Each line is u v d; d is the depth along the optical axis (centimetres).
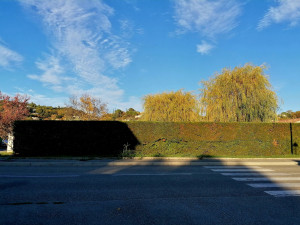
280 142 1731
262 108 2120
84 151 1517
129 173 913
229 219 414
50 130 1500
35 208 455
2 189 609
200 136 1639
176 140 1605
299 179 830
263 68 2227
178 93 2753
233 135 1675
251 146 1683
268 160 1428
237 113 2180
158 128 1603
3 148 3048
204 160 1341
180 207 478
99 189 624
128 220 399
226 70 2325
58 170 984
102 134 1546
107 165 1180
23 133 1475
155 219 407
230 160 1360
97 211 443
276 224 395
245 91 2197
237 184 731
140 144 1573
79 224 378
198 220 406
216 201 529
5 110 2131
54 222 385
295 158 1526
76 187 643
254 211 462
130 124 1580
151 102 2711
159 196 562
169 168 1091
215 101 2283
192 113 2644
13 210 442
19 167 1077
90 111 3272
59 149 1495
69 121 1526
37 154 1473
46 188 625
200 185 704
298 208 486
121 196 556
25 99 2370
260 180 807
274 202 530
